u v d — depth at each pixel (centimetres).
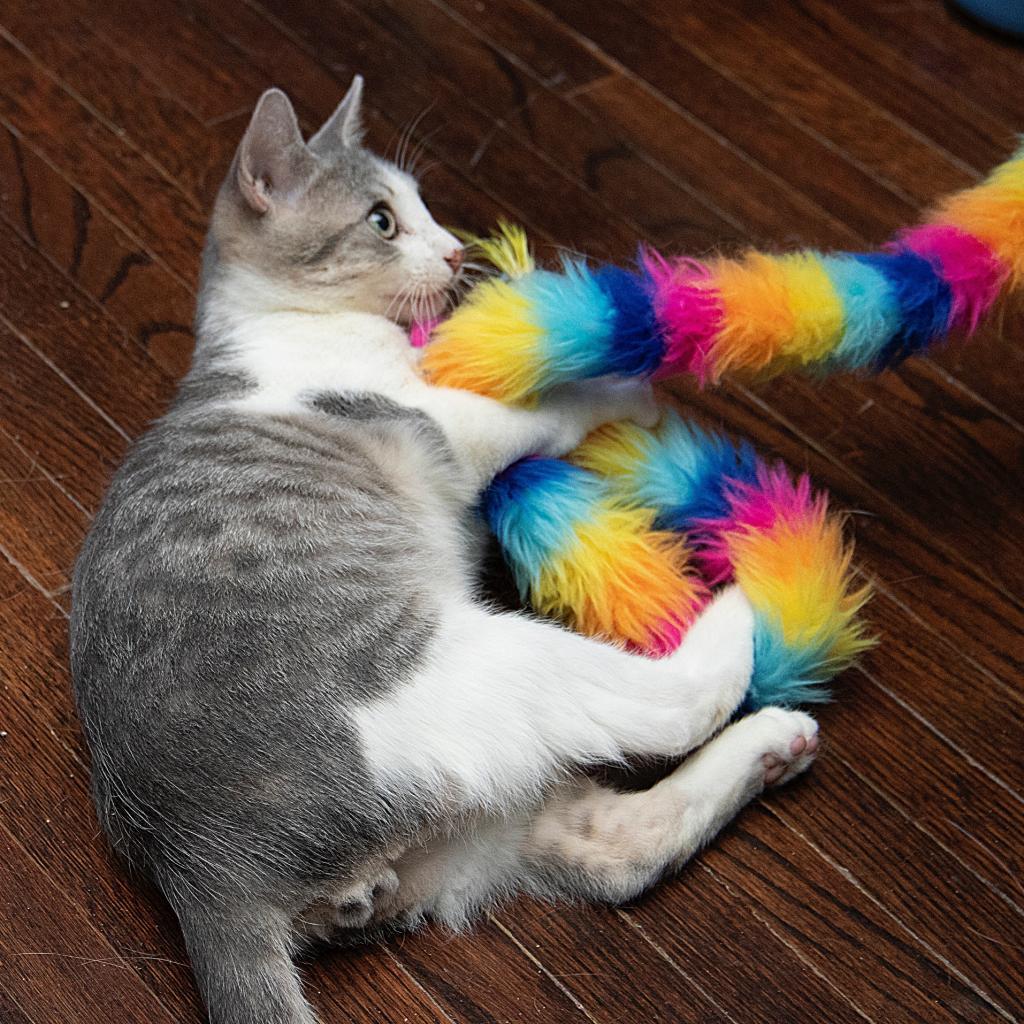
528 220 239
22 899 158
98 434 206
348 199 189
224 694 144
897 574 194
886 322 172
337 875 142
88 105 253
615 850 155
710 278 170
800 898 161
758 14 281
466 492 175
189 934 142
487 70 266
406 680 148
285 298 188
